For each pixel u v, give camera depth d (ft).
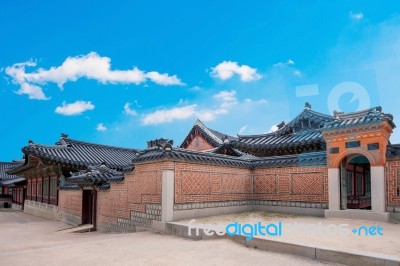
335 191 37.76
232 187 44.50
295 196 42.86
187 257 22.62
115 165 80.48
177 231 32.78
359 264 19.15
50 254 25.04
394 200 33.99
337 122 38.14
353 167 48.19
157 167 37.60
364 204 49.42
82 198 59.41
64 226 60.90
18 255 24.77
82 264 21.77
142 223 39.34
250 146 51.29
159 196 36.78
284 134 51.60
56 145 80.02
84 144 89.30
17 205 117.08
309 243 22.77
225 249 24.57
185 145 104.88
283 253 22.91
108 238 34.01
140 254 24.20
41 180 88.74
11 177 138.00
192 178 38.78
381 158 34.19
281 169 44.88
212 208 40.78
